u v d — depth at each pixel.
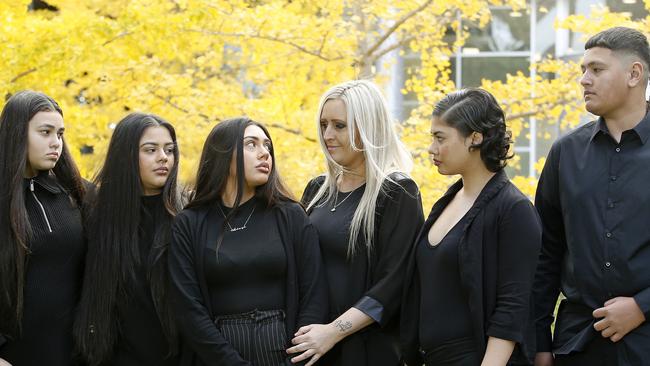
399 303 3.51
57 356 3.70
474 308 3.20
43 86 6.13
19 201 3.61
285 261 3.58
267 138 3.70
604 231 3.28
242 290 3.51
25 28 5.88
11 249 3.59
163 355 3.70
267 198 3.64
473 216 3.25
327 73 6.67
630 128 3.30
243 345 3.42
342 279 3.59
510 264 3.18
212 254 3.52
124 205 3.72
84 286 3.73
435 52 6.37
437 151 3.35
